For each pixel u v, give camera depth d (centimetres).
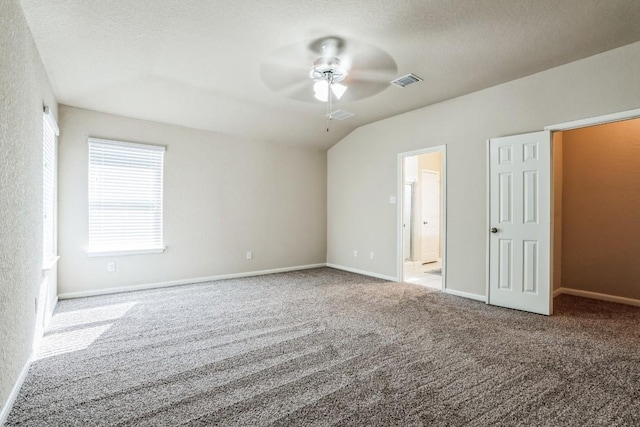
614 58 299
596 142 420
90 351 252
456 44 287
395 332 292
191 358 241
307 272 582
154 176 459
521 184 358
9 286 180
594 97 310
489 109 390
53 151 358
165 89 389
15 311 191
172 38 275
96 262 414
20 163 204
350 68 335
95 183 414
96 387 201
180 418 170
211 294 424
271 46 291
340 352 251
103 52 291
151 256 455
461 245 419
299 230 612
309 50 299
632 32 269
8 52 182
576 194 435
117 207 430
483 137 396
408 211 711
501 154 373
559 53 305
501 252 374
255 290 447
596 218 418
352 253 592
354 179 586
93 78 340
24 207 213
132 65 326
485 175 394
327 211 651
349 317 335
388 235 525
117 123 430
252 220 553
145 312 348
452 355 246
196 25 255
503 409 178
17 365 195
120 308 361
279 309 361
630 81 291
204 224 502
